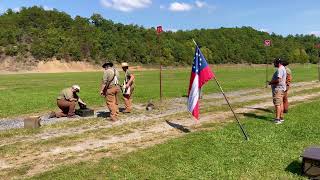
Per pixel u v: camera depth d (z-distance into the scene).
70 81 44.44
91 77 57.28
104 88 15.05
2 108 18.88
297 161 9.30
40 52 108.31
